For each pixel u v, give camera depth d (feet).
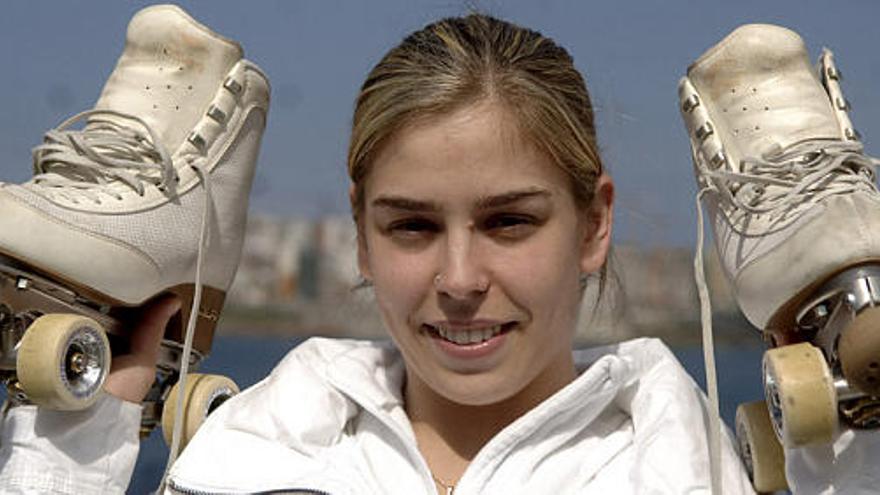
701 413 6.97
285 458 6.98
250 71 7.90
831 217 6.35
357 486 6.84
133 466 7.47
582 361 7.47
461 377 6.40
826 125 7.21
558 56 6.80
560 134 6.33
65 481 7.11
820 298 6.43
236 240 7.98
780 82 7.34
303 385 7.19
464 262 6.19
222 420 7.34
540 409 6.64
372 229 6.48
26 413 7.18
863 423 6.40
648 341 7.47
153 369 7.64
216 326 8.14
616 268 7.62
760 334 7.18
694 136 7.50
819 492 6.42
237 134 7.84
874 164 7.02
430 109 6.16
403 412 7.06
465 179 6.15
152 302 7.65
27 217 6.88
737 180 6.91
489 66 6.28
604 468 6.81
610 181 6.81
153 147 7.50
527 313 6.33
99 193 7.22
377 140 6.29
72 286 7.17
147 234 7.27
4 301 6.88
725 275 7.13
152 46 7.84
